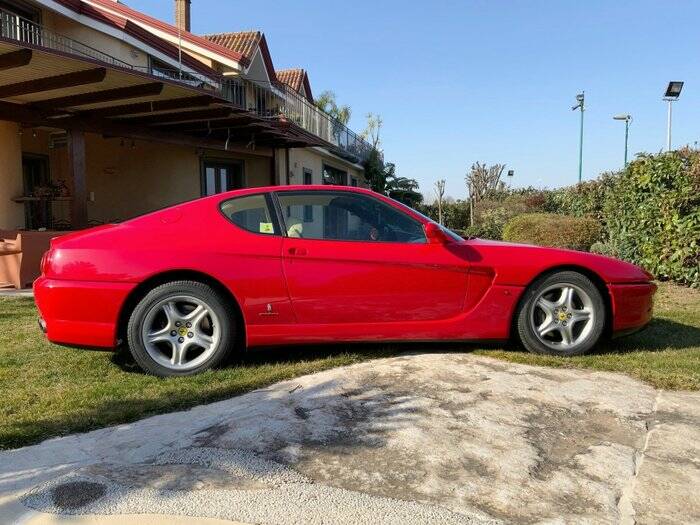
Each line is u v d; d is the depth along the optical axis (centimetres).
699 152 800
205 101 959
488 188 2589
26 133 1266
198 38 1652
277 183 1641
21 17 1155
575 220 1171
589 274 433
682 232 791
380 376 375
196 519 215
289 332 405
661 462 257
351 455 263
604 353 445
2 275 834
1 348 474
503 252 428
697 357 428
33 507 223
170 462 258
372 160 2814
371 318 412
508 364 403
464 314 421
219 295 397
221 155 1559
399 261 410
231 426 295
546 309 428
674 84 1163
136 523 212
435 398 333
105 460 262
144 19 1642
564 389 349
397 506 222
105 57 1320
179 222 410
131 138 1106
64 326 389
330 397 336
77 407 329
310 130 1964
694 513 218
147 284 397
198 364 396
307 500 226
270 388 360
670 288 795
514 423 298
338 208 427
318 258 405
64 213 1392
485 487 236
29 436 289
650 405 325
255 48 1755
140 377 390
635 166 923
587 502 225
